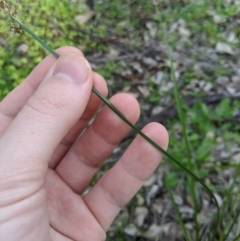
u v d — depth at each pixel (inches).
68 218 5.0
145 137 4.2
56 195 5.1
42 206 4.1
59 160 5.3
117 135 5.0
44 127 3.6
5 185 3.6
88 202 5.2
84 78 3.7
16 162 3.6
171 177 7.0
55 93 3.6
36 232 4.0
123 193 5.1
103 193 5.2
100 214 5.2
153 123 4.8
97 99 4.9
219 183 6.9
